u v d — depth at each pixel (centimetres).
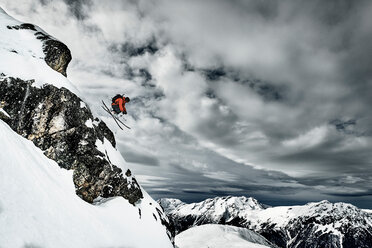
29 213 822
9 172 891
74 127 1571
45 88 1483
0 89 1291
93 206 1430
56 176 1327
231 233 17712
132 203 1888
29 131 1356
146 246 1494
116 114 2039
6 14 1833
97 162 1636
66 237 916
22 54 1525
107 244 1167
